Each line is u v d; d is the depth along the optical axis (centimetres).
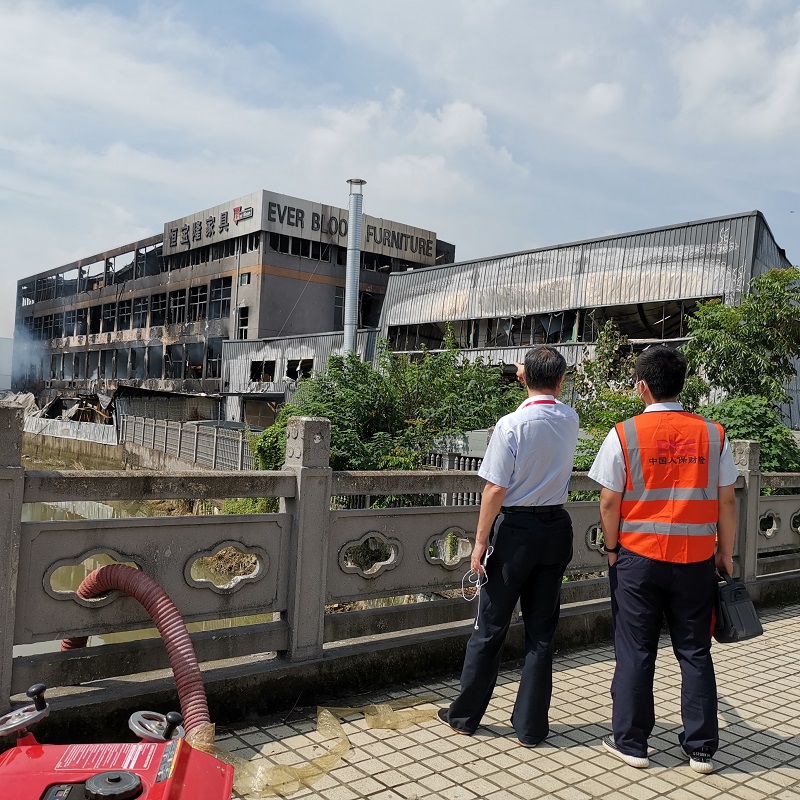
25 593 305
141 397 4141
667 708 396
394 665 416
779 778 320
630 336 2102
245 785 287
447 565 450
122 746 181
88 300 5800
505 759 325
